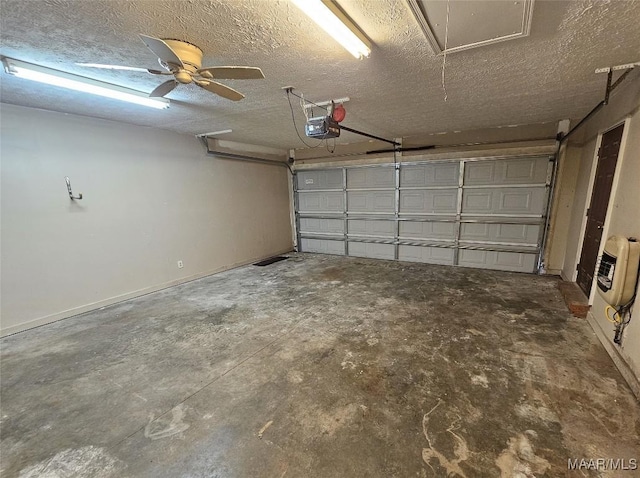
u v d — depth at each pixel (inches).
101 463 61.7
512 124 172.9
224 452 63.3
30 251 127.0
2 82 95.0
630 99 97.9
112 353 104.7
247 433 68.1
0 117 117.3
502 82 99.1
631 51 75.9
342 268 211.9
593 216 130.4
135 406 78.1
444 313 128.0
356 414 72.5
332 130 122.2
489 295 147.9
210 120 150.7
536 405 73.0
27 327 126.6
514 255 190.2
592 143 139.5
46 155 129.7
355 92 108.0
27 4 54.2
